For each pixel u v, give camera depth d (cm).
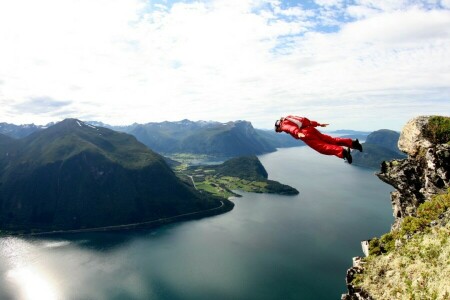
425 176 3838
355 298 2758
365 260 3086
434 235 2703
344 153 1029
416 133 4166
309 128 1166
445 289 2128
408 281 2439
